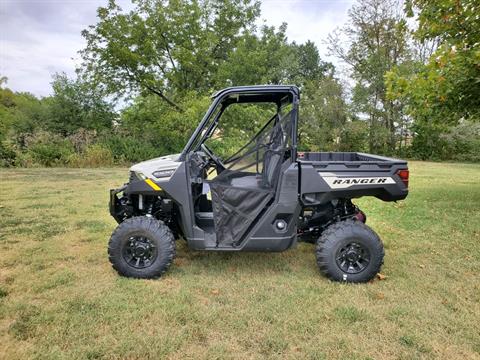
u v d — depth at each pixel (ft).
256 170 10.89
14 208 20.35
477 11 15.88
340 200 11.96
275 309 9.14
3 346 7.60
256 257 12.94
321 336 8.05
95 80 51.60
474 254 13.29
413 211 20.12
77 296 9.73
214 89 54.70
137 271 10.78
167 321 8.57
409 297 9.89
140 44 52.16
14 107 75.10
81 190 26.43
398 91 17.97
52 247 13.85
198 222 11.98
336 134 68.18
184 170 10.72
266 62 60.03
